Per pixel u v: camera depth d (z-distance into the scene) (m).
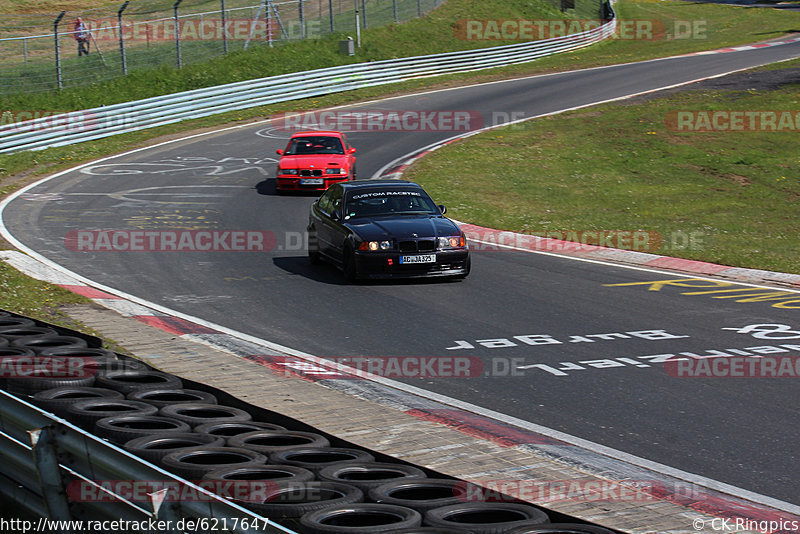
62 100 126.94
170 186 85.06
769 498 21.05
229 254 58.44
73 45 156.50
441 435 25.02
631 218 72.69
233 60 150.38
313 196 81.81
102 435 19.19
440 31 184.88
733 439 25.45
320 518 14.78
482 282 50.09
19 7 178.25
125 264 54.41
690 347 36.22
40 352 26.48
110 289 47.38
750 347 36.19
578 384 31.11
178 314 42.12
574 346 36.44
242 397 28.27
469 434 25.55
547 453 24.11
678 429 26.34
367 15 185.00
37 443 17.28
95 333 37.16
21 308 40.94
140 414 20.36
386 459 18.39
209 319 41.22
